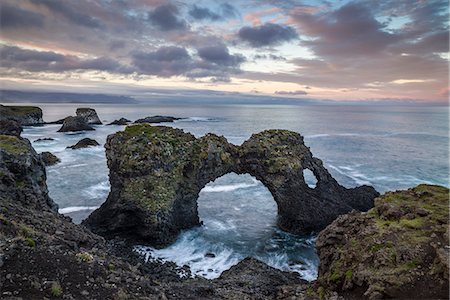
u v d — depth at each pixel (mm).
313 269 34188
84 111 170750
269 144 48406
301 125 183000
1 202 26344
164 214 39344
